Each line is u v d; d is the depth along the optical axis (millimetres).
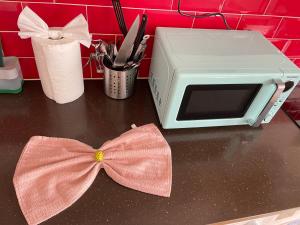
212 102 774
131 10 856
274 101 766
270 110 829
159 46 822
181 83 671
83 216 589
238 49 809
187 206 639
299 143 867
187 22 925
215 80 686
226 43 835
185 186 685
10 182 638
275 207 669
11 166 676
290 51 1112
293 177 752
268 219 729
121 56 817
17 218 573
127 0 829
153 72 919
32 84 946
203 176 719
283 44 1077
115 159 700
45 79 829
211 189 688
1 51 815
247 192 694
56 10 809
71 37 755
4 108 849
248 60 756
